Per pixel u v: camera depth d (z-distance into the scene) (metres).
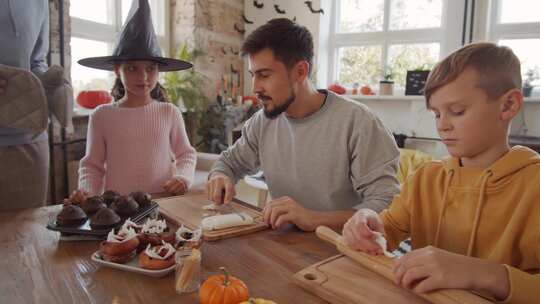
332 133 1.10
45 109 1.13
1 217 0.93
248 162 1.32
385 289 0.59
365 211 0.82
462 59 0.65
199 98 3.24
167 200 1.08
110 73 2.93
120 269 0.66
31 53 1.34
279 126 1.19
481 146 0.68
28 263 0.68
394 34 3.63
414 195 0.85
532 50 3.15
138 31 1.35
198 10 3.40
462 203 0.76
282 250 0.76
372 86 3.80
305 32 1.04
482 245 0.73
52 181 2.47
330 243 0.80
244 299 0.54
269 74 0.98
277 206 0.91
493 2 3.21
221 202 1.04
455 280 0.55
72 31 2.71
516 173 0.70
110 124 1.40
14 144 1.24
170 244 0.69
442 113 0.68
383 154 1.05
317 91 1.15
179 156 1.53
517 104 0.66
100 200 0.90
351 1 3.79
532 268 0.68
